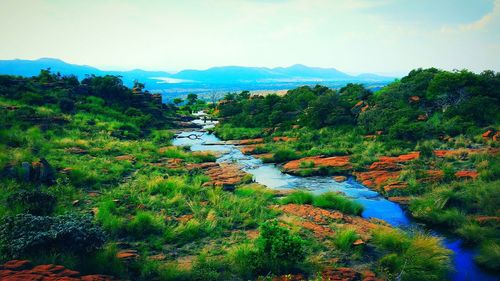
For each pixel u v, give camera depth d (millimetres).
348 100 58688
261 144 39625
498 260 11000
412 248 11078
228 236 12875
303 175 25781
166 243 11969
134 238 12125
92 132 37250
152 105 67562
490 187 16734
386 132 38500
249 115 62094
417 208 16688
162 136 46719
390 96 48375
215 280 9383
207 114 96000
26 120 33688
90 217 11828
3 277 6395
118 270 9125
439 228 14961
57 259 8625
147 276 9312
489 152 24750
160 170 23938
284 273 9922
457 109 39688
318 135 41406
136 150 30438
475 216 14969
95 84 64188
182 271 9453
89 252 9500
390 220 16094
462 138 32188
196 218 14172
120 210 14320
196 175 23188
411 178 21062
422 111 43438
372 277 9695
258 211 15820
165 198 16484
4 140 24453
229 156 34500
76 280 6598
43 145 26141
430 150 27047
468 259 11844
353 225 14430
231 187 20516
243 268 9922
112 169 21969
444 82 43625
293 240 10375
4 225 9734
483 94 42625
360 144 34875
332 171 26156
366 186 22391
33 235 9070
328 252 11609
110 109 54750
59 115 40000
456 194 16641
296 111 59938
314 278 9531
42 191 15203
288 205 16922
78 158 24172
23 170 16406
